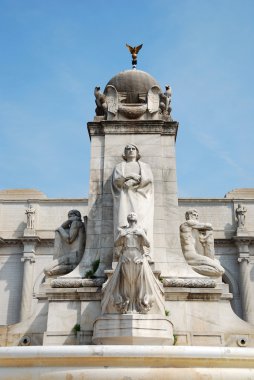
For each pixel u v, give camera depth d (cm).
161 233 1169
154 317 925
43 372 607
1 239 3522
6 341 1074
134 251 930
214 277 1157
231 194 3703
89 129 1299
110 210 1195
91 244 1174
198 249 1215
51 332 1035
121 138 1277
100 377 598
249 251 3497
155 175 1232
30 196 3706
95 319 992
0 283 3462
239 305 3356
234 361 624
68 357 609
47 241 3531
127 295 936
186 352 614
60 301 1066
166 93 1345
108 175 1238
